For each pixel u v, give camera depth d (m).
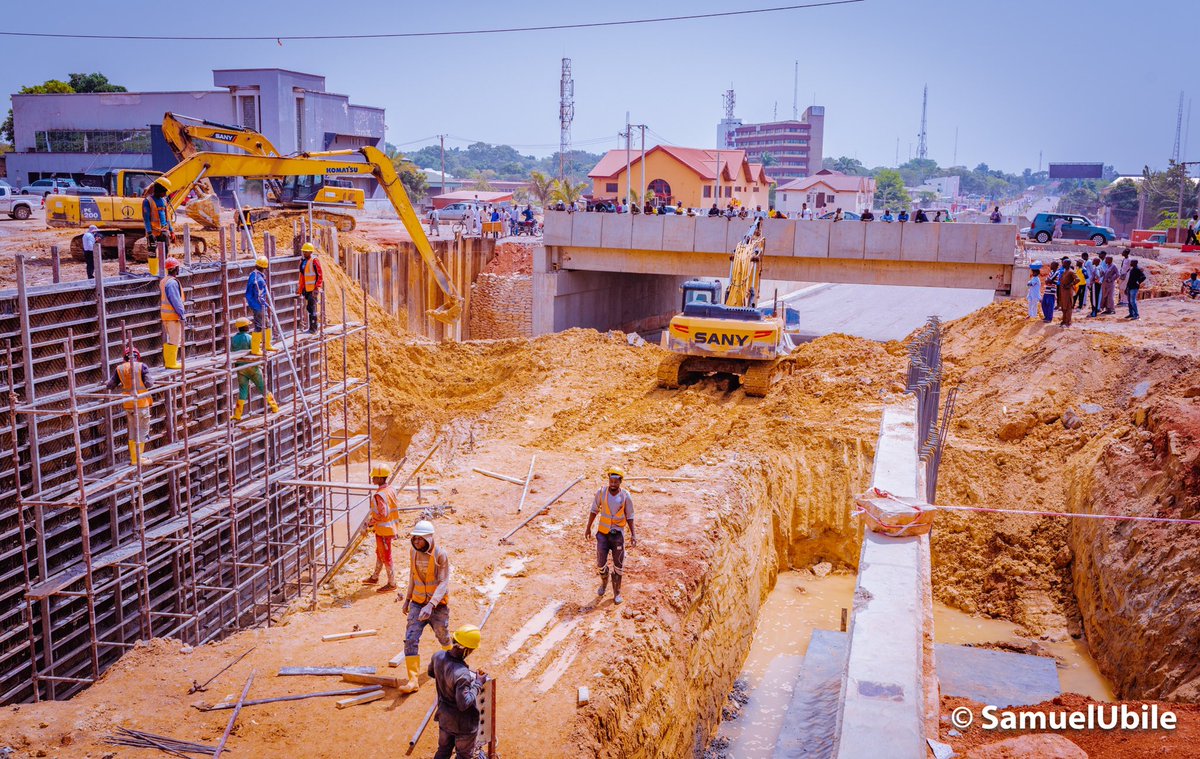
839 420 22.89
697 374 28.06
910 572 11.45
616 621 13.11
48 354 13.89
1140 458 18.30
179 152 25.33
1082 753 9.71
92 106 65.88
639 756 11.73
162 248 16.61
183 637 16.02
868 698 8.92
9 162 66.94
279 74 63.09
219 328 18.05
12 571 12.77
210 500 17.00
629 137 65.38
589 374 28.34
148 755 9.79
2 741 9.86
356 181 73.75
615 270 42.94
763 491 20.34
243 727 10.34
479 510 17.34
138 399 13.34
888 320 52.44
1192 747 11.08
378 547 14.09
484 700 8.91
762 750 14.82
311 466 17.92
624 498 13.40
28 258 27.95
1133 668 15.23
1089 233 48.28
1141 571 16.11
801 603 19.73
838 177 124.06
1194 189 105.12
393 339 30.50
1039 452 21.81
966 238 36.81
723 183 91.06
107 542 14.71
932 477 15.60
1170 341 23.78
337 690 11.14
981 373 25.61
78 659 13.92
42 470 13.60
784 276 40.03
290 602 16.70
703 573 15.28
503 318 44.53
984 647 17.62
